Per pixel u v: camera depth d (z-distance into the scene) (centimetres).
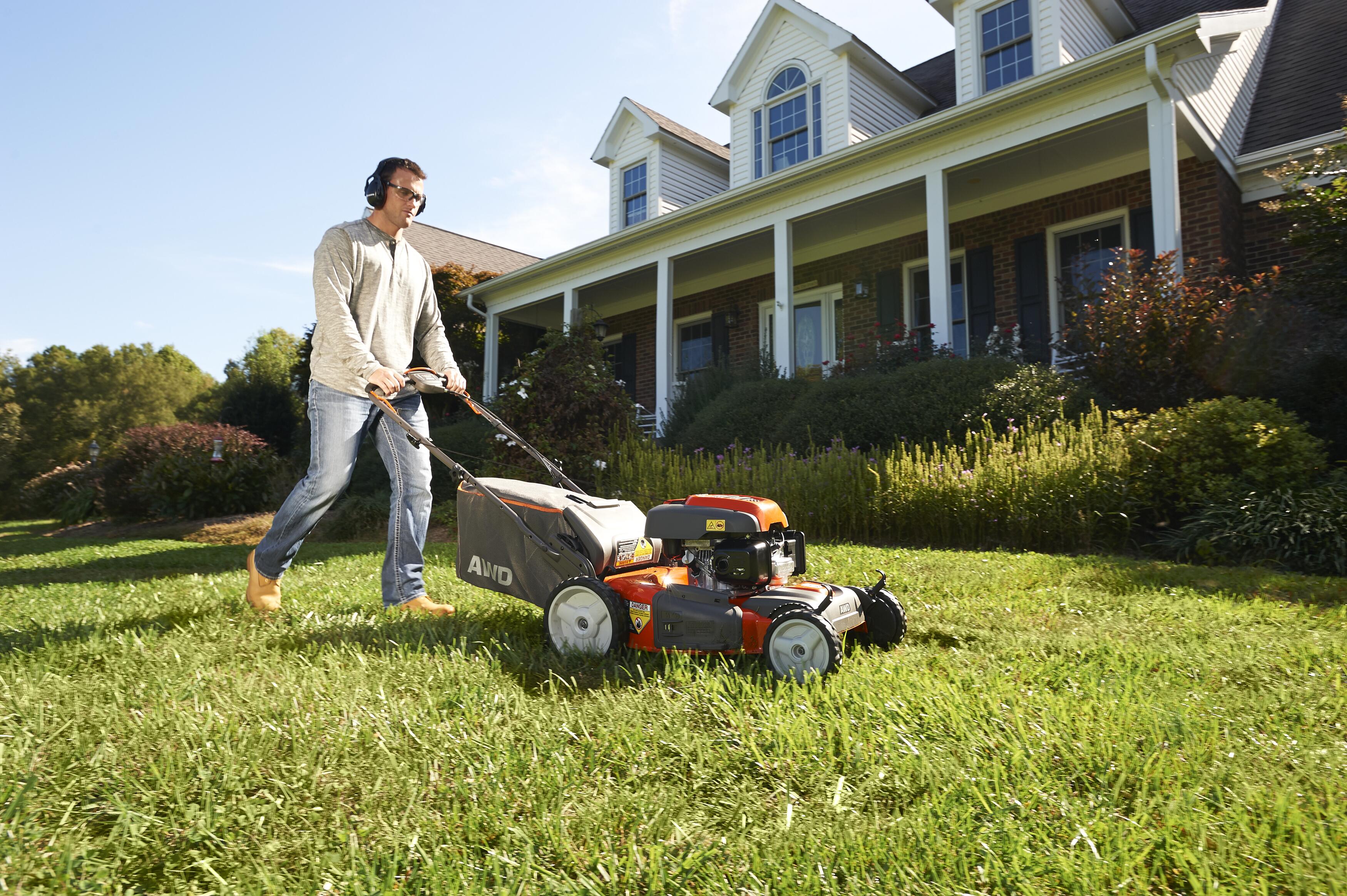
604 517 339
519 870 154
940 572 484
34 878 146
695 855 155
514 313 1869
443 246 2158
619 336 1808
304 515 376
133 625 352
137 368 4303
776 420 939
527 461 1001
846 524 722
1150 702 238
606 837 166
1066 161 1061
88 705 230
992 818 172
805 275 1452
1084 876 147
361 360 362
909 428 808
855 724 225
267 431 2255
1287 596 425
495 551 346
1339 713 236
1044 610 386
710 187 1700
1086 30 1150
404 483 394
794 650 276
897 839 163
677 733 219
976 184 1141
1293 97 1116
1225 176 1008
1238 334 746
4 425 3853
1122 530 615
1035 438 682
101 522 1520
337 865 154
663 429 1245
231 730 210
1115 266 990
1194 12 1189
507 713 234
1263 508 559
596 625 309
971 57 1157
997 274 1204
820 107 1305
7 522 2127
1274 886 149
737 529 298
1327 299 755
